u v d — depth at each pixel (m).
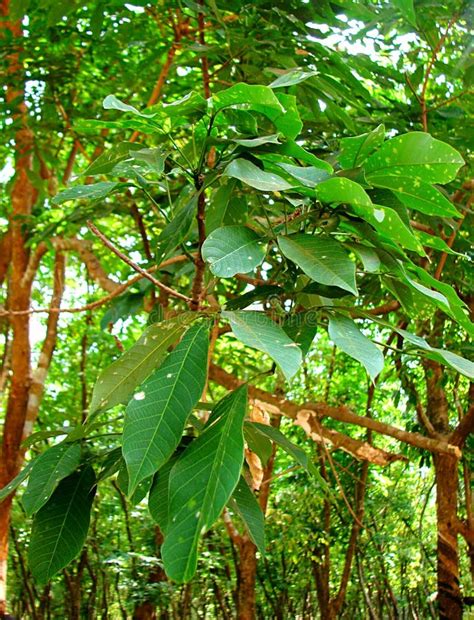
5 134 5.75
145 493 1.51
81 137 5.96
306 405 4.52
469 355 4.90
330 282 1.49
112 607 13.44
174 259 3.36
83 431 1.53
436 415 6.01
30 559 1.49
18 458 6.54
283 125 1.71
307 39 3.71
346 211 1.75
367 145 1.76
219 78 4.22
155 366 1.53
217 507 1.17
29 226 6.38
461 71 4.22
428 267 4.15
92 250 6.83
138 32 5.25
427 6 3.89
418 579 11.10
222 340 7.44
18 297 6.68
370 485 8.71
